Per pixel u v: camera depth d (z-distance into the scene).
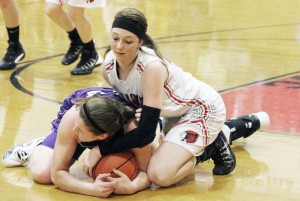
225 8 12.02
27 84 6.30
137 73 3.66
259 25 10.30
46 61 7.34
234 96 6.08
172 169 3.81
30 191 3.77
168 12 11.33
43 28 9.30
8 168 4.15
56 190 3.80
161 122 4.28
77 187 3.72
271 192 3.91
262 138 4.93
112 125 3.50
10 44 6.84
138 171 3.86
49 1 6.58
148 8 11.66
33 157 4.03
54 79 6.56
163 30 9.62
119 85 3.80
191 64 7.40
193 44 8.62
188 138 3.89
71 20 6.72
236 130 4.52
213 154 4.17
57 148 3.72
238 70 7.19
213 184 4.01
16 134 4.76
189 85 3.94
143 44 3.74
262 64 7.54
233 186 3.98
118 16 3.57
